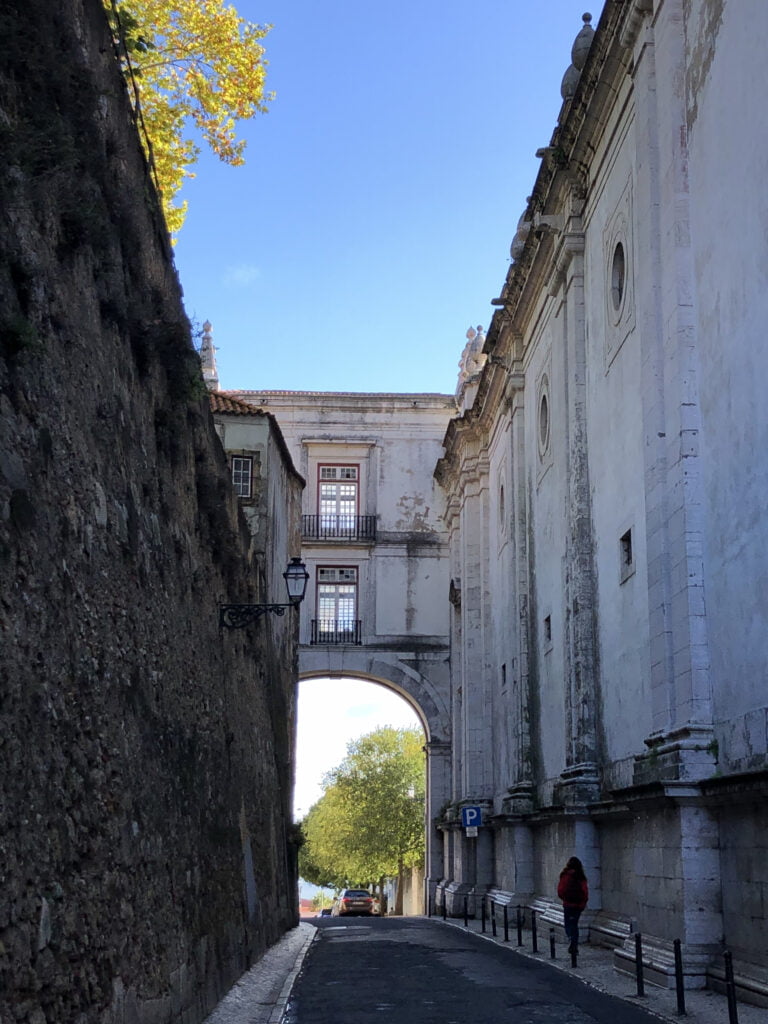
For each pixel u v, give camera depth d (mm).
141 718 9266
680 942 12859
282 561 27266
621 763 18469
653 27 16781
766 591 12594
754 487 12992
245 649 18234
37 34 8242
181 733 11289
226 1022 11266
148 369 10945
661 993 13016
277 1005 12688
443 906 36969
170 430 11797
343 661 41969
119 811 8180
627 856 17750
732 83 13828
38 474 7035
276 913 21984
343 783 65500
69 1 9219
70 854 6922
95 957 7285
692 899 13430
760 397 12828
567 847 21219
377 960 18422
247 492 23328
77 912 6961
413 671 41938
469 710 34750
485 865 32000
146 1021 8531
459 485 38875
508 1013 11773
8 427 6598
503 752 30594
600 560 20219
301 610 42250
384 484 43375
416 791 64875
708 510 14555
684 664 14656
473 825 29438
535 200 24031
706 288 14742
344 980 15320
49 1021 6289
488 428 34844
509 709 29141
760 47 12953
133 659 9211
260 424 23828
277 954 19234
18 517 6523
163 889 9641
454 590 39094
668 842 14242
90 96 9328
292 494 30469
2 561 6164
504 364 30078
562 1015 11562
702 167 14953
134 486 9977
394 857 63594
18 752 6145
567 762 21109
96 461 8602
